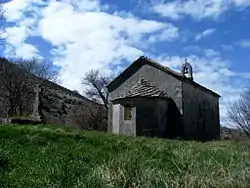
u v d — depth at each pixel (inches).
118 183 300.5
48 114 1524.4
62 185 303.0
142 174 312.7
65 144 505.0
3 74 1624.0
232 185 307.4
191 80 1337.4
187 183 308.3
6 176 317.7
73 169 353.1
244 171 331.6
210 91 1535.4
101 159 415.5
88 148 493.4
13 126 577.6
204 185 305.0
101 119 1766.7
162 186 299.7
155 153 474.9
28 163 374.0
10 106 1545.3
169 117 1267.2
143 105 1203.2
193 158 432.1
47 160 391.2
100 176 315.6
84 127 1644.9
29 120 816.9
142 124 1188.5
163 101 1245.1
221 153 501.0
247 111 995.3
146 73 1349.7
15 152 417.1
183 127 1246.9
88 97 2321.6
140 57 1362.0
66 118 1599.4
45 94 1710.1
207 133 1488.7
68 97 1907.0
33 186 295.4
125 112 1214.9
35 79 1827.0
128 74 1398.9
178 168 361.7
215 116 1615.4
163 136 1219.9
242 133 1038.4
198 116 1398.9
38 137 510.6
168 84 1291.8
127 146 536.4
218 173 341.4
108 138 601.3
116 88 1419.8
